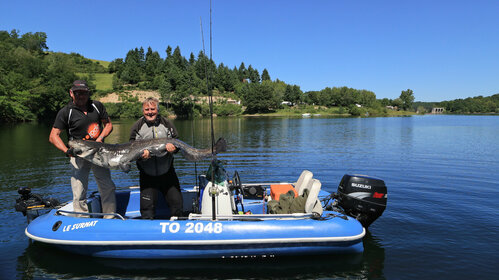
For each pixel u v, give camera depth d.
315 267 4.07
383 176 9.27
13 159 12.55
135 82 115.25
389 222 5.52
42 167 10.85
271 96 111.56
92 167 4.46
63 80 67.81
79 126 4.32
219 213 4.46
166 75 110.88
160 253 4.16
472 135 24.62
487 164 11.30
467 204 6.51
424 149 15.74
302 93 130.50
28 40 124.12
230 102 113.38
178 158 13.12
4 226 5.36
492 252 4.40
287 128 34.72
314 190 4.50
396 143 18.72
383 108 132.00
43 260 4.20
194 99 97.81
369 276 3.84
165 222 4.22
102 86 108.06
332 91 138.50
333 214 4.60
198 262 4.18
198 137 22.89
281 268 4.05
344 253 4.37
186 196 5.59
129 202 5.46
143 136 4.40
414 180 8.71
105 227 4.20
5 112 47.88
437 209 6.20
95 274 3.88
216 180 4.52
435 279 3.74
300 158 12.77
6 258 4.25
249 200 5.59
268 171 10.09
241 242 4.11
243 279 3.78
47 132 28.05
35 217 4.95
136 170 10.55
